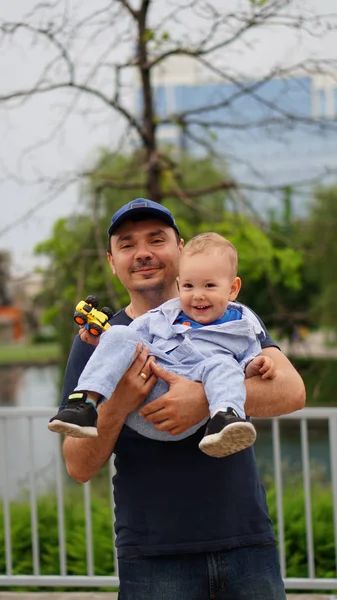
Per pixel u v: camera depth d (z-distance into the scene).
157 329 2.42
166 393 2.21
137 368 2.25
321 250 7.03
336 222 7.28
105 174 6.87
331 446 3.93
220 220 6.99
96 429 2.13
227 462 2.31
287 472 6.97
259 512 2.32
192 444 2.30
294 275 7.37
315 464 7.35
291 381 2.35
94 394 2.18
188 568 2.25
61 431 2.10
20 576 4.15
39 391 16.09
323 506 5.10
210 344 2.39
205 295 2.42
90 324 2.34
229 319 2.48
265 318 7.19
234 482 2.30
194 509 2.26
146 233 2.54
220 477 2.29
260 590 2.24
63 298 7.32
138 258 2.52
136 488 2.32
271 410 2.34
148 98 6.43
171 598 2.24
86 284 6.93
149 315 2.47
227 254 2.48
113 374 2.20
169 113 6.58
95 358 2.24
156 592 2.25
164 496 2.28
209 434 2.07
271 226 7.56
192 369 2.29
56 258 7.24
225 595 2.26
